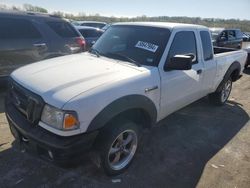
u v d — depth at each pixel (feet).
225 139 14.10
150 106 10.56
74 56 12.42
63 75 9.45
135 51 11.72
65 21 21.44
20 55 18.53
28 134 8.47
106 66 10.59
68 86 8.63
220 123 16.15
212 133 14.70
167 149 12.55
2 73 17.98
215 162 11.78
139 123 11.20
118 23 14.02
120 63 11.10
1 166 10.23
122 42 12.42
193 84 13.53
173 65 10.90
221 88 17.84
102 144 9.15
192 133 14.49
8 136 12.51
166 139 13.55
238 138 14.32
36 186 9.35
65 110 7.90
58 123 8.00
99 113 8.48
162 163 11.37
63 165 8.61
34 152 8.73
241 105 20.02
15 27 18.30
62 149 7.97
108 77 9.48
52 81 8.98
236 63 18.58
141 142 12.56
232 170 11.27
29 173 9.96
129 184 9.86
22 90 9.15
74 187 9.45
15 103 9.82
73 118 7.97
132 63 11.10
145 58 11.32
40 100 8.35
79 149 8.26
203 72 14.29
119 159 10.40
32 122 8.62
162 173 10.68
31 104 8.61
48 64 10.99
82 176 10.04
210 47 15.16
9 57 18.06
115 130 9.30
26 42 18.69
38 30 19.42
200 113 17.58
